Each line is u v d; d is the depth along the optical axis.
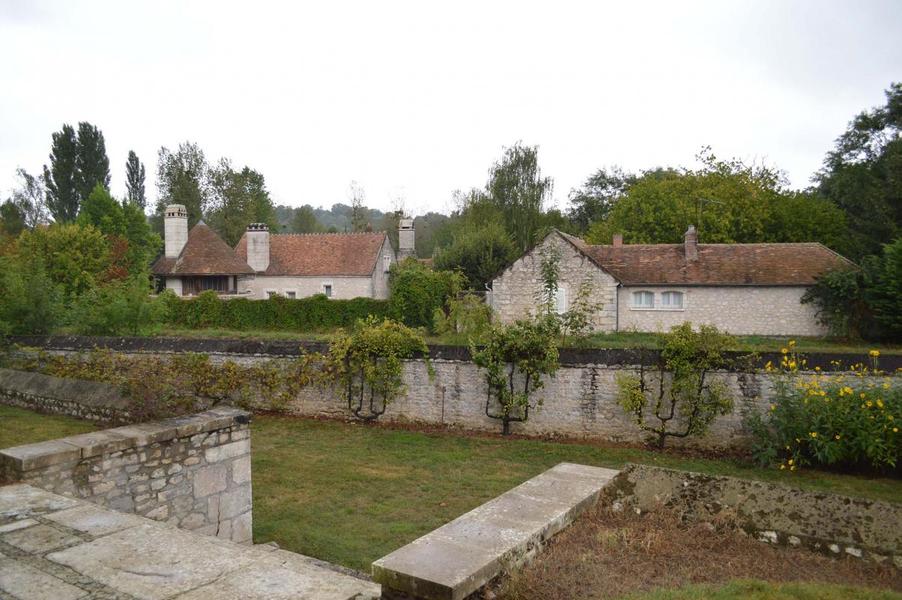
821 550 5.77
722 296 27.88
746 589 4.93
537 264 28.55
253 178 68.56
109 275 36.88
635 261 29.75
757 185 42.44
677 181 44.81
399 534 8.89
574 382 14.40
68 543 5.08
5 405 13.64
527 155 44.97
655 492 6.62
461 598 4.54
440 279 31.61
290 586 4.33
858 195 37.75
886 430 11.20
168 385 10.12
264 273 39.91
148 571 4.57
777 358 13.09
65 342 17.94
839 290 25.77
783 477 11.55
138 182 68.75
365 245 40.91
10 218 58.59
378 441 14.17
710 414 13.22
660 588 5.02
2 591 4.25
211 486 8.38
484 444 13.99
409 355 15.61
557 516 5.95
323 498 10.45
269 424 15.63
